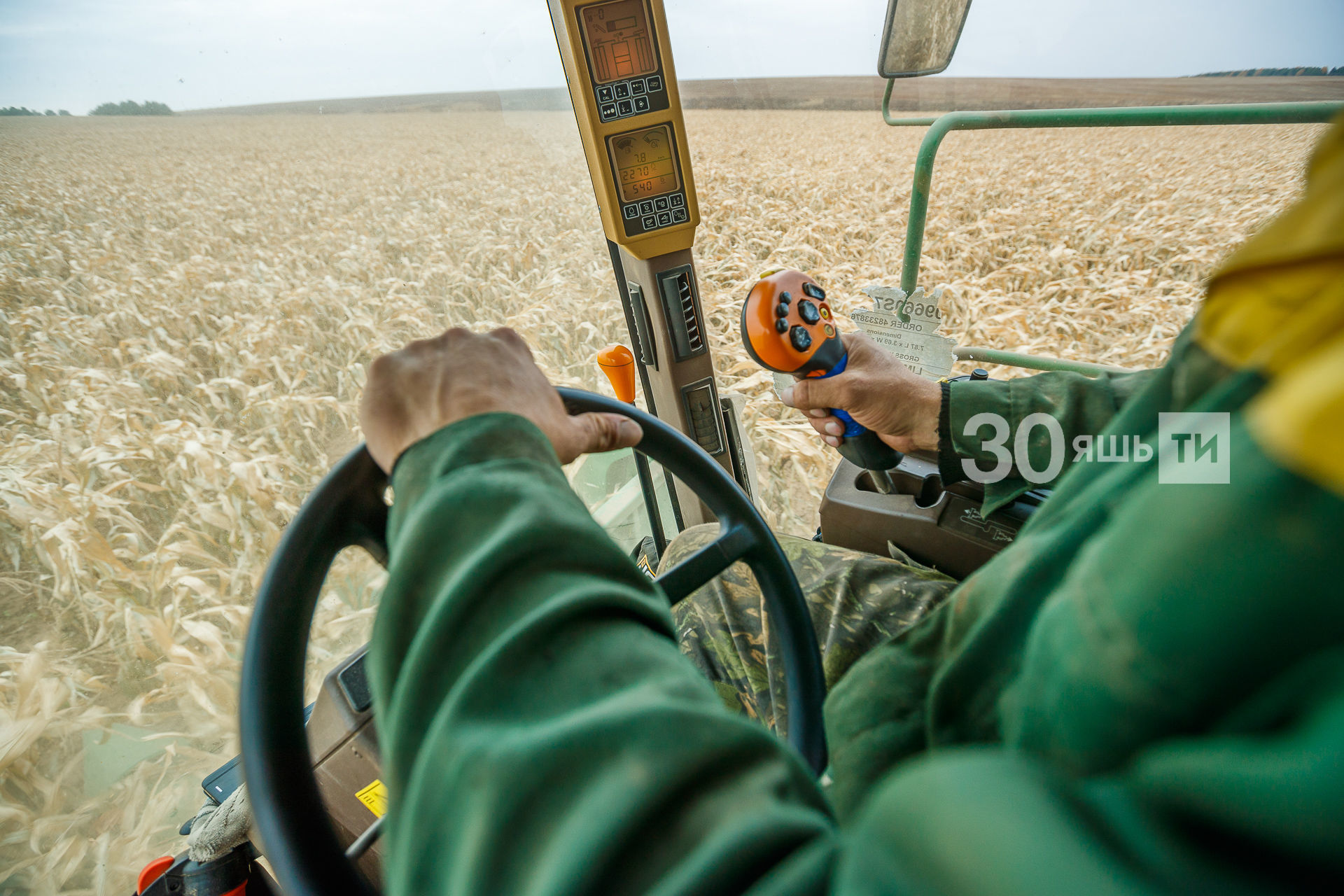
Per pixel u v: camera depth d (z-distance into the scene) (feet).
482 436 1.46
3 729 6.08
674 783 0.83
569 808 0.82
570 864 0.75
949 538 4.12
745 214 15.69
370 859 3.89
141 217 20.43
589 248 8.41
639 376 5.90
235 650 7.76
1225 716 0.61
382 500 2.22
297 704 1.91
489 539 1.20
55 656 7.73
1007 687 1.24
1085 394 2.85
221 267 15.34
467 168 18.57
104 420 10.03
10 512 8.30
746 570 3.62
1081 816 0.52
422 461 1.46
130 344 12.39
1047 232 15.79
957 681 1.35
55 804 6.00
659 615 1.25
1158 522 0.61
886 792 0.64
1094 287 12.85
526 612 1.10
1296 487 0.46
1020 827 0.49
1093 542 0.85
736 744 0.92
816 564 3.54
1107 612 0.68
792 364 3.27
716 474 2.69
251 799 1.76
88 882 5.53
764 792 0.88
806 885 0.71
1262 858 0.44
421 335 12.11
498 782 0.85
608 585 1.19
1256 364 0.68
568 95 5.20
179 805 5.97
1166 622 0.59
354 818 3.94
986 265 15.31
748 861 0.75
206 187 24.27
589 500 7.50
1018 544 1.44
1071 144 21.77
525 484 1.33
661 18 4.01
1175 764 0.53
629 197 4.51
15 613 8.46
